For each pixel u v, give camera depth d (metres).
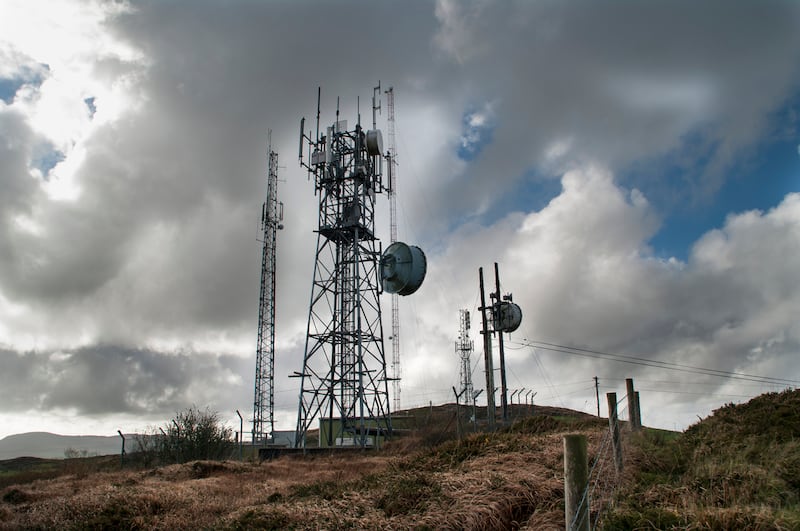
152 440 43.38
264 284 68.81
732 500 11.45
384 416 47.84
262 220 70.19
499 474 15.07
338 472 24.25
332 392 47.69
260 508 15.31
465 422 46.34
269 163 71.25
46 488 25.44
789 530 9.40
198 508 17.27
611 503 12.01
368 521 13.09
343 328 48.47
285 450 42.56
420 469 19.41
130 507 17.27
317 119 53.06
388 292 45.78
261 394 66.12
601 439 17.70
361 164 50.94
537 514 12.32
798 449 14.72
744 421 18.77
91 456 58.31
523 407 70.75
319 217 50.72
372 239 51.09
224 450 43.84
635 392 20.12
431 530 12.05
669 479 13.92
